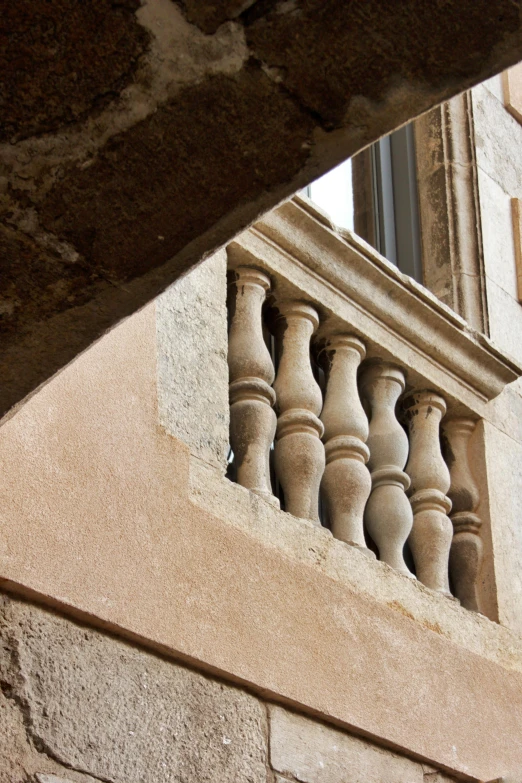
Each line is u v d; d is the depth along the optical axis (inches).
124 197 100.2
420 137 253.1
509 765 178.4
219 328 171.3
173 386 161.3
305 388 177.6
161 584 144.7
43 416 140.9
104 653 137.8
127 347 154.1
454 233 241.9
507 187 257.4
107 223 101.1
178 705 142.0
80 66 94.7
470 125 254.2
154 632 141.5
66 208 100.3
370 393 197.0
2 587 132.2
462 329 208.2
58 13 92.4
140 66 95.3
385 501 185.6
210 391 165.5
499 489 208.8
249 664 149.9
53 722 130.8
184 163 99.1
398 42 95.2
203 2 92.7
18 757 127.1
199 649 145.3
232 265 181.5
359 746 160.1
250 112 97.8
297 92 97.2
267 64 96.0
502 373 214.7
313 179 101.3
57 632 134.6
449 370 208.5
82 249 102.2
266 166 99.8
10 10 91.9
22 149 97.8
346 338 191.0
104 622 137.9
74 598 135.6
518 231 253.0
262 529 161.6
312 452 173.2
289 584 159.8
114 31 93.5
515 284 247.1
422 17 94.0
